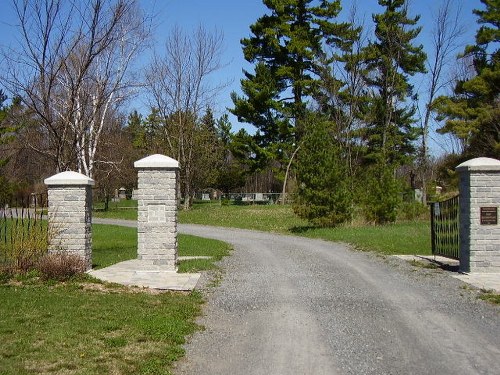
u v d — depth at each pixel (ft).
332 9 138.62
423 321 25.39
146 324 23.54
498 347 21.33
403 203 88.33
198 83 140.87
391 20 127.13
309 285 34.71
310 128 95.91
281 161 146.61
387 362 19.54
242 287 33.99
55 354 18.89
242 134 150.82
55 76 47.50
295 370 18.69
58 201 38.06
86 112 60.29
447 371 18.58
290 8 142.51
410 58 130.62
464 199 38.29
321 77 133.18
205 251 53.47
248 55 146.00
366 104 130.11
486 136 110.52
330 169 80.59
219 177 197.47
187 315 26.08
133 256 49.14
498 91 112.47
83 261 36.40
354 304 29.04
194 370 18.58
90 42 46.65
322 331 23.75
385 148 130.00
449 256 42.47
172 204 39.01
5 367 17.35
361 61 124.06
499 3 111.04
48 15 47.93
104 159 109.09
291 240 68.13
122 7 47.03
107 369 17.81
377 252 51.70
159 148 149.18
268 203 174.60
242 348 21.21
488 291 31.81
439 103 117.70
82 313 24.90
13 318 23.48
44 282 32.71
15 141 103.71
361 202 82.79
